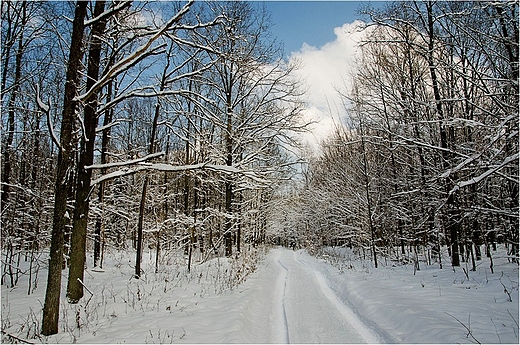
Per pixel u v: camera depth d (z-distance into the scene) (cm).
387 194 1669
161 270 1395
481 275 998
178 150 1720
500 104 751
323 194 2361
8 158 1196
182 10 630
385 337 631
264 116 1697
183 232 1616
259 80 1692
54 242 591
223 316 685
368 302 838
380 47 1467
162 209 1852
